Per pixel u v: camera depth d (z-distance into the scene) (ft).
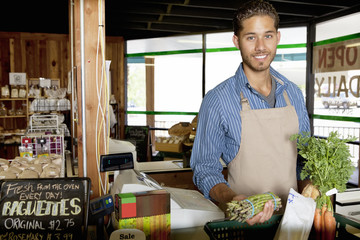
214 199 4.91
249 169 5.34
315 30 18.01
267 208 3.94
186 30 21.22
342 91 16.53
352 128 16.16
